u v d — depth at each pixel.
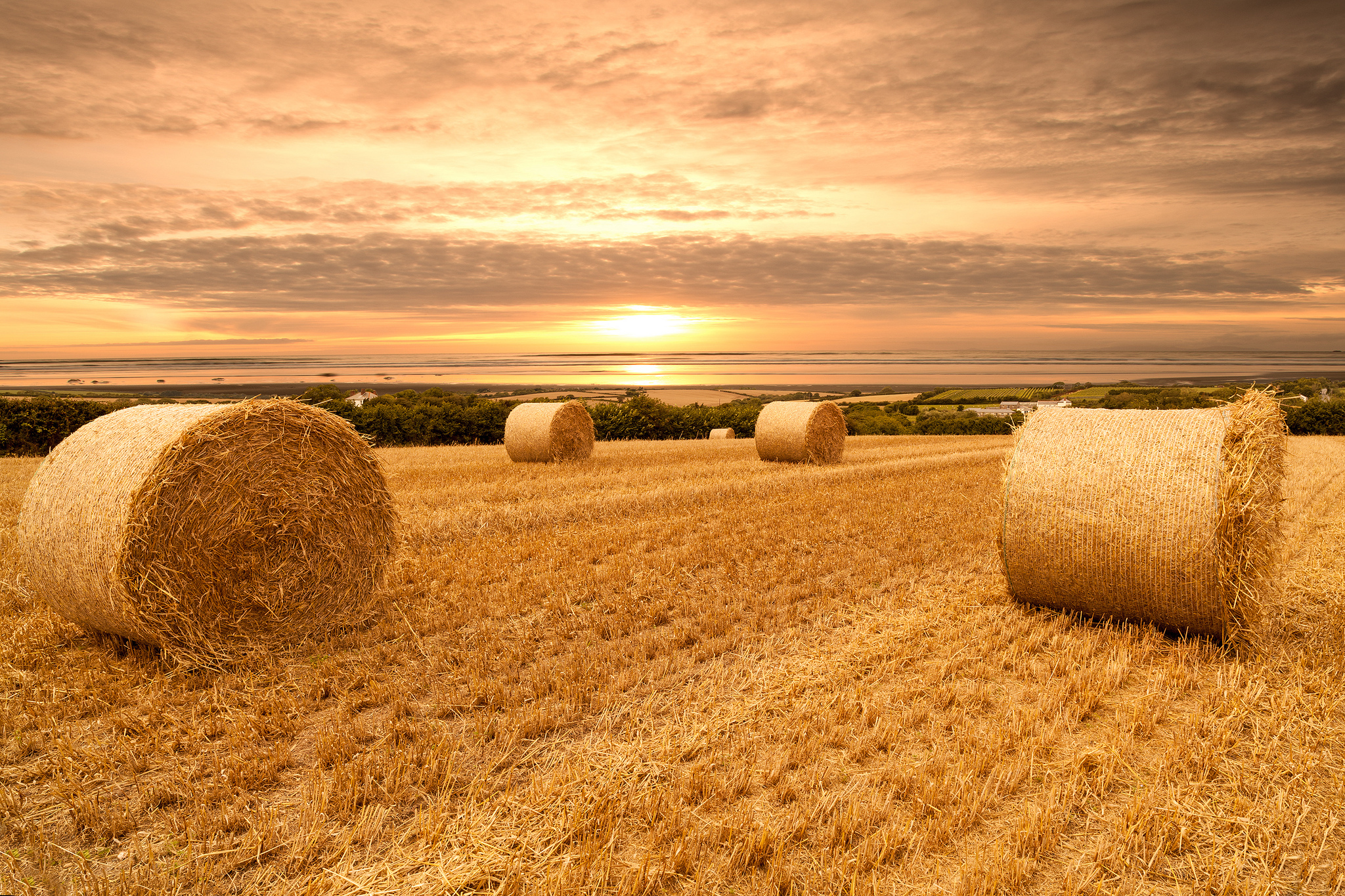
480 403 35.28
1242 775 4.54
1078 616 7.48
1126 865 3.83
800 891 3.64
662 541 10.56
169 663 6.27
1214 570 6.37
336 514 7.38
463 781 4.52
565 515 11.90
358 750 4.93
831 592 8.23
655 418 41.44
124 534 5.86
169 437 6.17
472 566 9.02
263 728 5.14
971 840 4.01
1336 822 4.12
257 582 6.74
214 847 3.94
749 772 4.54
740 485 14.80
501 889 3.58
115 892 3.59
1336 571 8.95
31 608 7.46
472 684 5.68
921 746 4.96
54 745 4.91
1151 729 5.13
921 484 16.09
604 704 5.47
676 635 6.78
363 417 31.77
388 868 3.76
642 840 4.00
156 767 4.72
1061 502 7.02
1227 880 3.64
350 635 7.04
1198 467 6.47
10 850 3.93
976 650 6.59
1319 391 43.28
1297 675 5.95
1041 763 4.72
